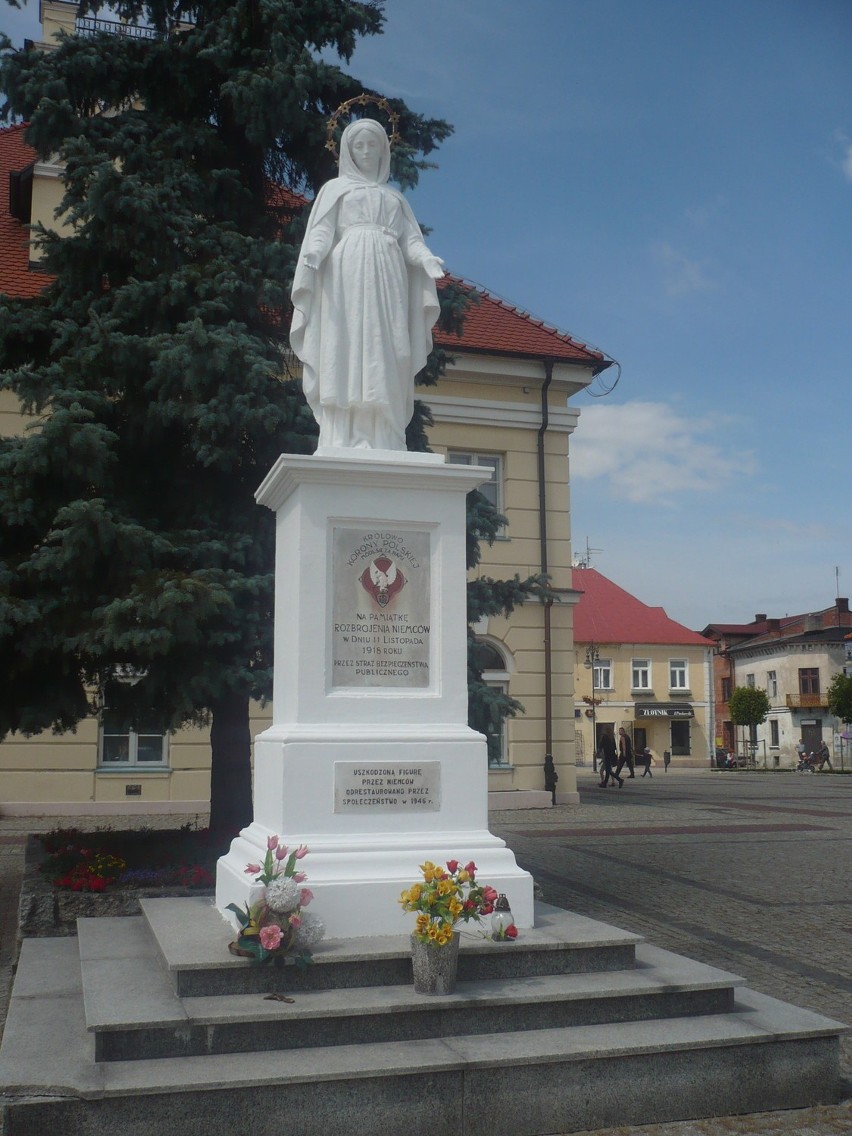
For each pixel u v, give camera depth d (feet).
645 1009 17.19
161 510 33.83
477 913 17.20
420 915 16.88
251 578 30.71
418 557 21.11
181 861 30.14
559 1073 15.46
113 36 36.14
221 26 35.45
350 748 19.85
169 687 31.27
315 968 17.01
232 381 31.60
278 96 34.14
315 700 20.11
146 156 34.35
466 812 20.34
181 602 28.12
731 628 265.34
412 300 23.43
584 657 187.93
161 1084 14.07
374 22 37.11
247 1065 14.83
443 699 20.76
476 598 37.04
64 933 26.50
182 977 16.53
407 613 20.89
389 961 17.28
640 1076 15.79
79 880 27.55
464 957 17.70
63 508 28.58
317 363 22.74
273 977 16.83
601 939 18.37
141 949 20.11
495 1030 16.46
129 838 33.65
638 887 36.22
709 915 31.17
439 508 21.27
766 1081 16.37
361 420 22.50
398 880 19.02
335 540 20.74
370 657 20.62
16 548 31.68
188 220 33.09
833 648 228.22
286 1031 15.61
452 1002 16.25
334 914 18.63
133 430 33.04
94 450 29.84
